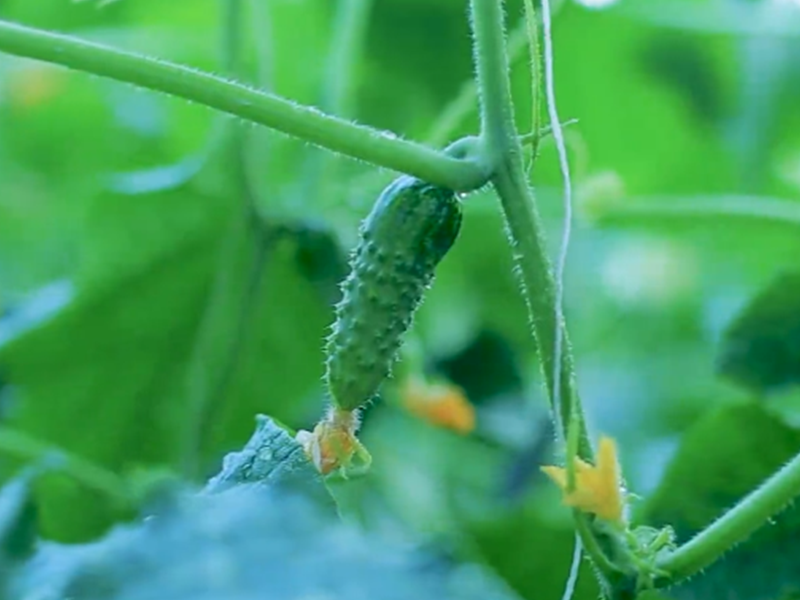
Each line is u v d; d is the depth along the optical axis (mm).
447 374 983
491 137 567
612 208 851
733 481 713
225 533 438
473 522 801
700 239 1051
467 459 930
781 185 1148
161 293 869
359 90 1136
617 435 984
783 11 1108
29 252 1180
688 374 1025
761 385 781
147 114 1130
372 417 881
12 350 852
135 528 463
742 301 995
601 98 1122
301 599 418
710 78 1144
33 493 709
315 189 878
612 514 545
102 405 875
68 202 1150
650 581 555
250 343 880
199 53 1130
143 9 1171
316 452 572
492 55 566
